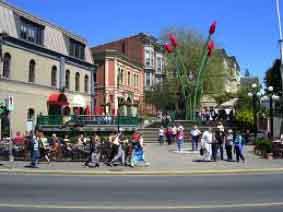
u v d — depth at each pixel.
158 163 24.22
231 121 47.53
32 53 43.19
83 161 24.78
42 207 11.38
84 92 53.72
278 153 26.98
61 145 25.34
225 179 18.56
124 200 12.70
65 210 10.98
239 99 53.44
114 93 65.25
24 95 41.84
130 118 43.56
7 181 17.16
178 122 46.84
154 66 81.38
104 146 24.53
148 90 75.75
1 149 25.73
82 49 53.47
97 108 65.25
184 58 63.38
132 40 79.81
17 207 11.35
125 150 23.28
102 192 14.34
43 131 41.22
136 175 20.30
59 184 16.36
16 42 40.50
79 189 15.03
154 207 11.48
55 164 23.52
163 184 16.64
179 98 66.25
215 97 67.94
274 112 44.81
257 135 37.78
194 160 25.70
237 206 11.66
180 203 12.19
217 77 64.56
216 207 11.50
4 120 38.44
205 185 16.36
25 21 42.31
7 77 39.34
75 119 42.50
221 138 25.72
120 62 67.56
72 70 50.78
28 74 42.62
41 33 45.00
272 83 59.09
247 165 23.44
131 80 72.62
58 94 46.38
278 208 11.40
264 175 20.31
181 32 65.31
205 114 52.84
